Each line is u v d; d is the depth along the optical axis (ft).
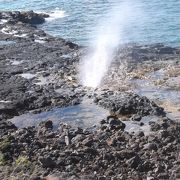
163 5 304.30
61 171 101.04
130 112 137.49
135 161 103.50
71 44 216.95
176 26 250.16
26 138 117.91
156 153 108.47
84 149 109.19
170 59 191.31
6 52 202.49
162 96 153.07
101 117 135.13
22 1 347.15
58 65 184.65
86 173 100.37
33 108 144.05
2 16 277.44
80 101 147.95
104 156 105.81
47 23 276.00
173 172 100.01
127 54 196.24
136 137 117.50
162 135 116.67
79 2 331.77
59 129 126.41
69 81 167.12
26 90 157.38
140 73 173.99
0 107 142.10
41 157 104.47
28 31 244.22
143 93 156.25
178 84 162.71
